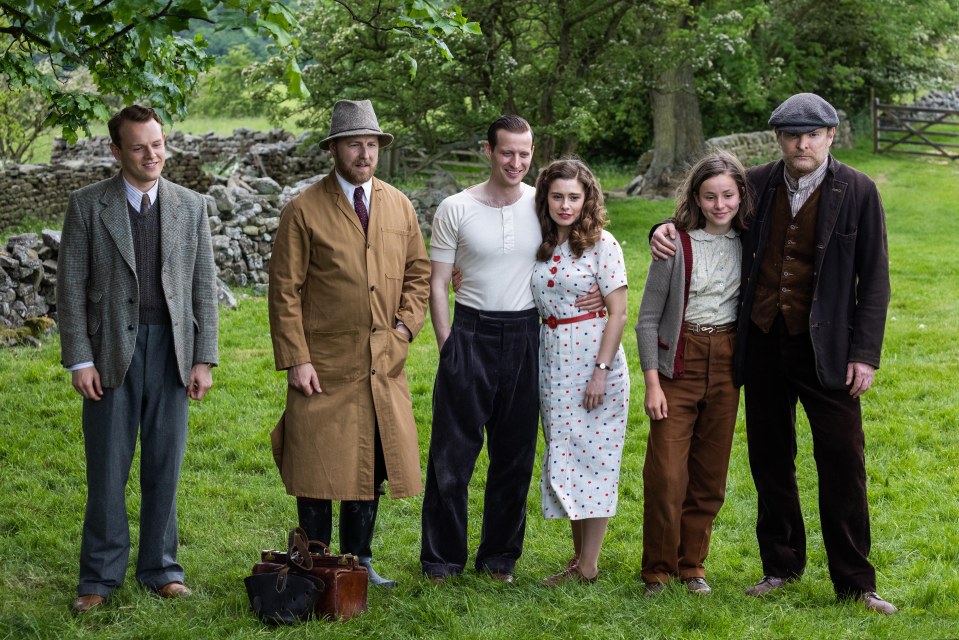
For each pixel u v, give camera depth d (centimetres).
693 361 423
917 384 776
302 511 424
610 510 432
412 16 430
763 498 441
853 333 405
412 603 402
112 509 408
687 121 1914
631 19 1530
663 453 425
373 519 434
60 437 644
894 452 638
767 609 409
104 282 401
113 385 401
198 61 599
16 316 866
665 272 420
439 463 431
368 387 416
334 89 1426
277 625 383
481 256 420
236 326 941
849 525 415
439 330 429
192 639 371
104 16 395
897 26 2358
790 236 407
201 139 2083
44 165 1620
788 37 2309
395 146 1631
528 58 1494
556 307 427
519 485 441
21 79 528
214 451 637
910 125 2475
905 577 462
